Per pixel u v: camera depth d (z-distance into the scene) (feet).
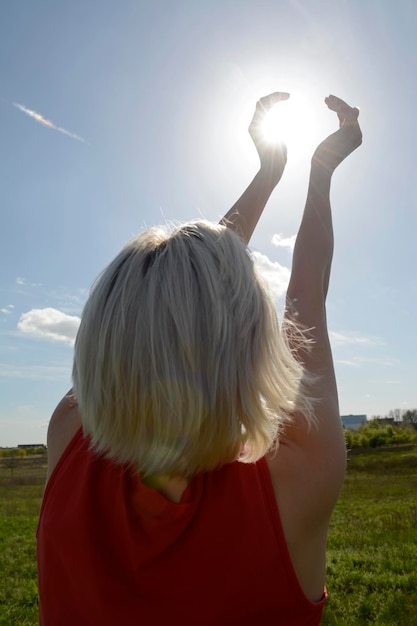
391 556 32.63
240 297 2.84
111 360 2.75
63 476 3.30
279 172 4.83
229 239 3.07
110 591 2.85
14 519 57.21
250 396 2.75
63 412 3.83
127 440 2.79
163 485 3.03
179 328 2.68
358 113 4.62
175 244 2.95
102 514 3.04
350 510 55.88
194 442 2.71
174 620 2.79
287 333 3.47
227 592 2.79
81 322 2.98
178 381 2.64
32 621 23.26
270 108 4.85
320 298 3.68
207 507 2.90
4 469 137.28
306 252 3.89
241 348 2.77
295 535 2.95
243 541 2.84
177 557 2.83
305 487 3.00
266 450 2.90
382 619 22.06
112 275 2.94
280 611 2.86
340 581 27.48
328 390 3.32
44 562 3.15
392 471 98.32
